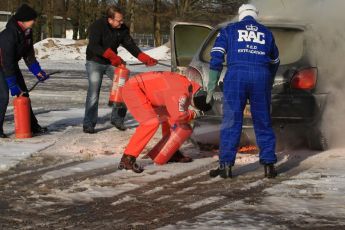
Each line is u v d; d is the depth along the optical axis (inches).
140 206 183.8
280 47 265.7
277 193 197.3
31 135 316.8
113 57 314.7
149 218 171.0
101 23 321.1
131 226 163.5
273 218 169.0
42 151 276.2
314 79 254.4
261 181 215.3
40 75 325.7
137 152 232.1
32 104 478.0
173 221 167.3
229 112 217.5
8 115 401.4
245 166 243.8
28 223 167.5
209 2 1347.2
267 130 219.0
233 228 159.6
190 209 179.8
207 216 171.8
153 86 230.1
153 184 212.5
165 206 183.5
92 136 321.1
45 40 1295.5
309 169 234.5
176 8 1513.3
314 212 174.6
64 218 171.9
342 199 188.2
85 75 786.8
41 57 1239.5
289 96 253.3
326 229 159.5
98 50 320.2
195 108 244.8
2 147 283.3
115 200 191.0
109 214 175.5
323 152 269.4
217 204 184.9
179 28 300.7
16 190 204.5
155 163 246.7
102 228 162.2
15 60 307.7
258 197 192.7
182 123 240.5
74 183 214.1
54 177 223.6
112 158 261.0
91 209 180.9
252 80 214.1
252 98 217.3
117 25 319.0
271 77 220.7
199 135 305.4
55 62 1071.6
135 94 230.8
